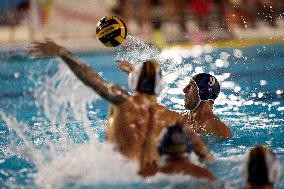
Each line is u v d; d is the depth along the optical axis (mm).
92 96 16250
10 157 14375
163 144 11211
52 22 43344
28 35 42094
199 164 13156
